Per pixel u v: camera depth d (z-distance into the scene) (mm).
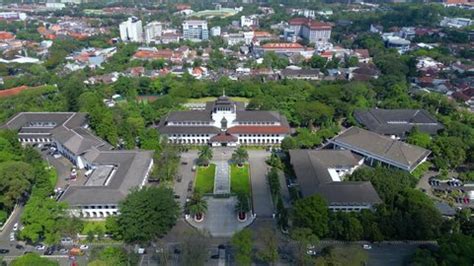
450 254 123812
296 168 181125
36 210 144375
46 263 122438
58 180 192875
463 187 181625
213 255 139750
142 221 142375
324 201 147750
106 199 158875
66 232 144000
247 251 130000
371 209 158500
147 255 140500
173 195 160625
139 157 191375
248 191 180375
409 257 135000
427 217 143500
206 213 164500
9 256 139750
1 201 157250
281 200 164125
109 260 127688
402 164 185500
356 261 123562
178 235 151125
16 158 186750
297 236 133125
